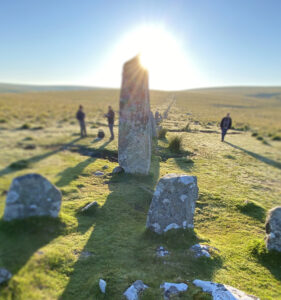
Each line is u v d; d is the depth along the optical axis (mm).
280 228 5043
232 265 4773
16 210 4340
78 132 12008
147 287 3750
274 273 4746
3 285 3166
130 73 8711
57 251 4199
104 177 8781
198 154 14250
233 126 27406
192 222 5676
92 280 3795
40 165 4746
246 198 8633
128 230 5680
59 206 5023
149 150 9469
